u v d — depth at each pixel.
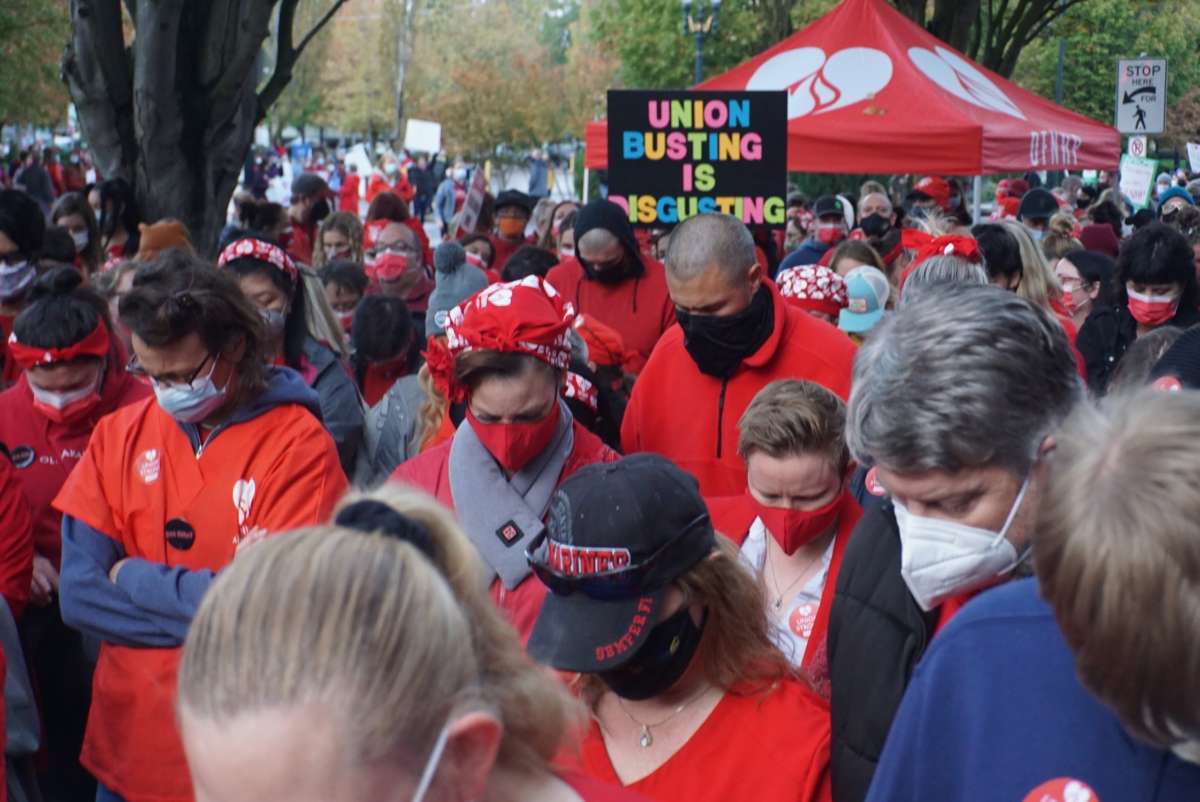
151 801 3.46
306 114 65.50
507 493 3.33
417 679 1.30
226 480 3.56
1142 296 5.95
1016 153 11.62
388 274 7.86
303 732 1.27
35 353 4.22
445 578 1.45
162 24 9.34
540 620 2.45
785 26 32.16
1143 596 1.46
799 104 11.94
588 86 59.69
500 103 57.22
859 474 3.63
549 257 6.96
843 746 2.49
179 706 1.33
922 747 1.85
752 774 2.48
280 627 1.29
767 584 3.28
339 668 1.28
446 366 3.41
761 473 3.13
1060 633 1.73
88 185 10.02
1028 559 2.26
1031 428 2.15
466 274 6.06
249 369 3.55
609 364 4.78
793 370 4.34
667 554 2.37
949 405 2.13
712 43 39.09
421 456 3.57
